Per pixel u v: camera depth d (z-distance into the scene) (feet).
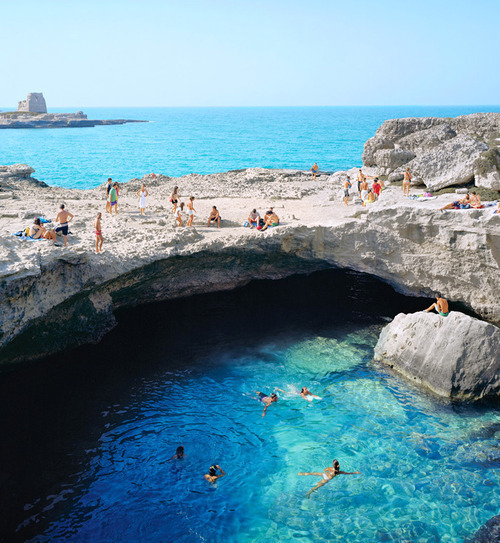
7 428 59.72
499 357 65.31
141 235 84.64
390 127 151.74
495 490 50.52
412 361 70.08
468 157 113.60
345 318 89.10
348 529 46.24
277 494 50.62
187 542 45.11
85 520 47.37
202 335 82.64
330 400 65.98
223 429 60.49
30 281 61.26
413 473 53.06
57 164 271.08
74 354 75.36
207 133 565.12
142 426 60.90
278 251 91.20
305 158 292.20
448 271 87.61
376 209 90.43
